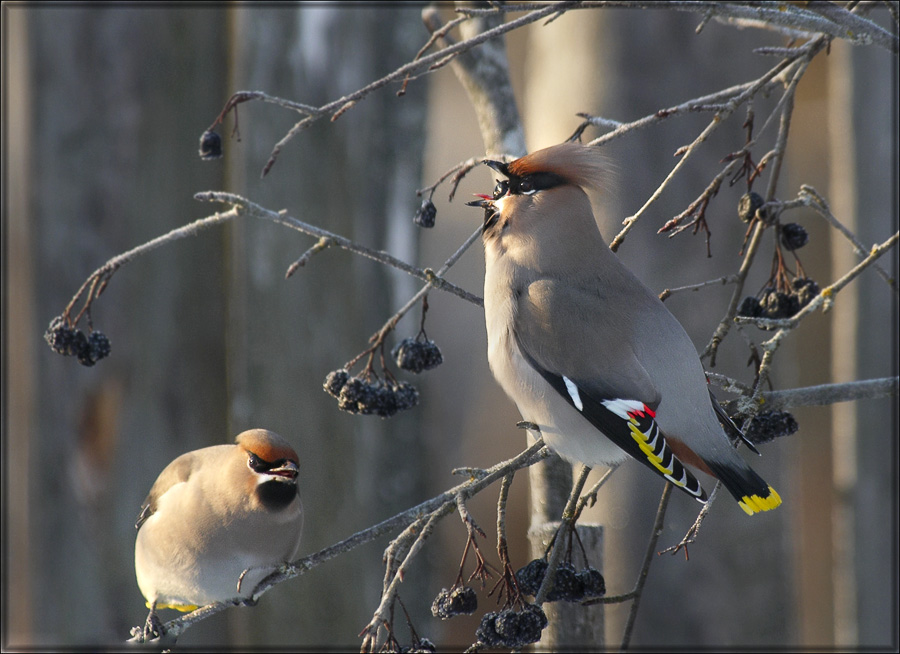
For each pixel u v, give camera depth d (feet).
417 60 20.67
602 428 21.94
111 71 38.99
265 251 37.04
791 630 36.91
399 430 37.65
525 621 18.60
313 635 36.91
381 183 37.40
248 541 24.72
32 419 39.42
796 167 66.80
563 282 23.40
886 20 35.73
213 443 40.04
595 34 36.94
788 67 24.08
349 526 36.78
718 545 36.47
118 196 39.19
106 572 39.01
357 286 36.83
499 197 24.58
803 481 58.23
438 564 38.42
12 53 39.55
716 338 22.33
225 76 39.73
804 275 25.63
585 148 24.26
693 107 22.63
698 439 22.47
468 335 66.85
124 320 39.24
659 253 36.22
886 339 37.19
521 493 61.36
